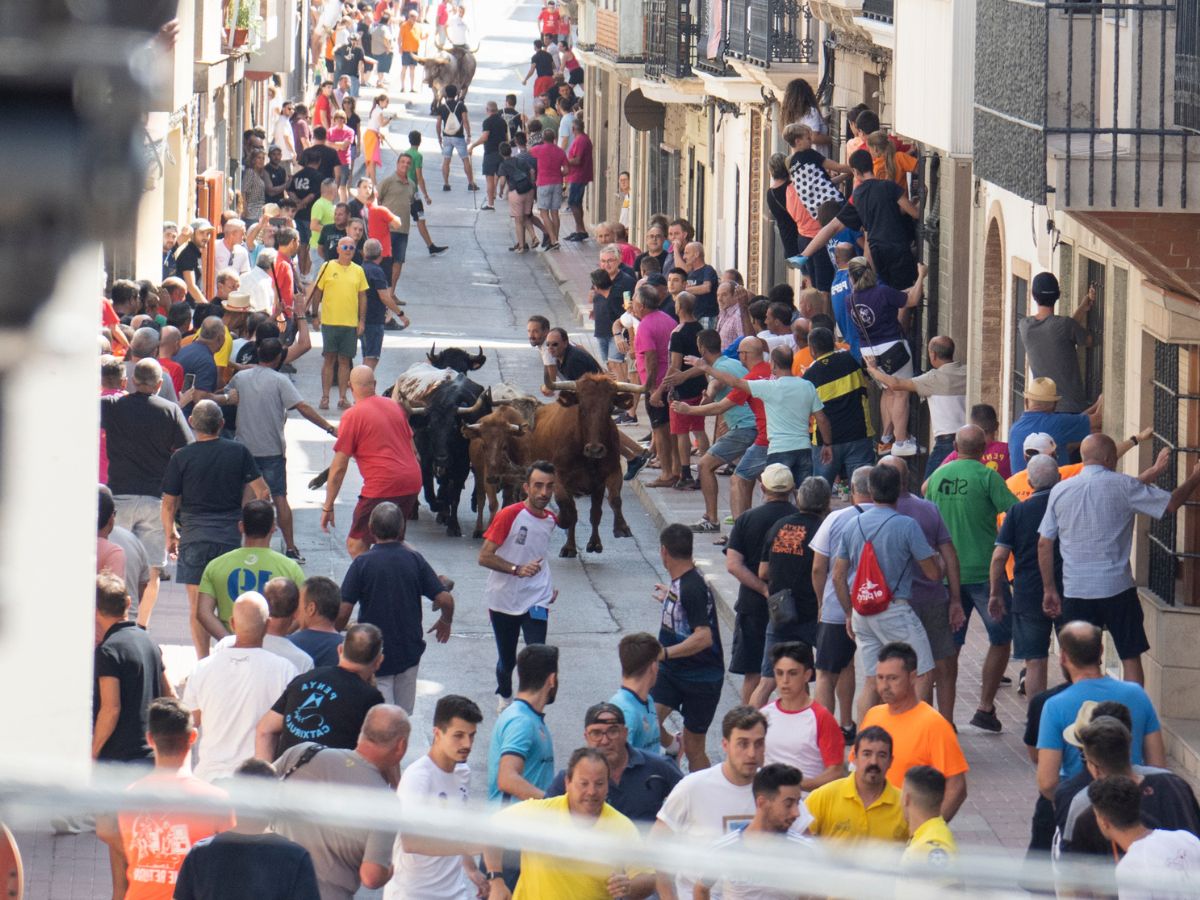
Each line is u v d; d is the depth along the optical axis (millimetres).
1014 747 27094
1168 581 27562
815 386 36812
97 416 9633
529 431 40281
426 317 72812
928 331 42875
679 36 70938
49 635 8078
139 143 2271
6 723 5082
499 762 18906
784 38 55844
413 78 146500
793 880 3701
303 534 41406
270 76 99562
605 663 32406
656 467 48500
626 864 3566
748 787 16859
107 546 25453
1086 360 31609
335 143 94938
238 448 29562
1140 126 24188
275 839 14789
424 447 41500
